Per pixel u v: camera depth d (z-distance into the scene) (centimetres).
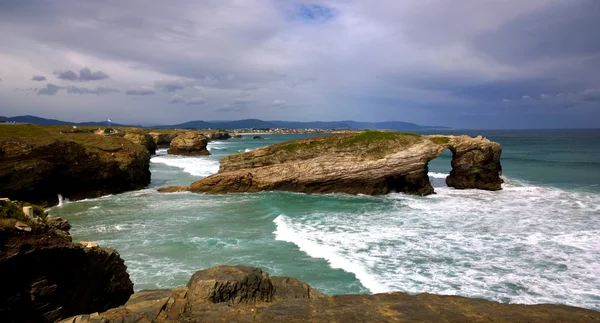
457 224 2439
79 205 3102
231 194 3662
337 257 1786
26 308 1039
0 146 2827
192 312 917
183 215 2720
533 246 1939
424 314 938
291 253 1864
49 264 1095
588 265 1659
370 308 973
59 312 1102
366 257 1809
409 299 1050
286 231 2244
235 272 1084
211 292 988
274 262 1745
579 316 931
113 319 846
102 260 1291
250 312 936
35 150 3002
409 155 3684
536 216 2639
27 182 2895
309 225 2447
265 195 3603
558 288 1438
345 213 2828
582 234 2142
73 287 1170
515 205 3073
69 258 1151
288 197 3503
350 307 981
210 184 3747
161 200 3328
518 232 2214
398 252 1878
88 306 1236
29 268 1047
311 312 945
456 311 958
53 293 1093
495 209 2919
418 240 2080
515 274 1577
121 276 1391
